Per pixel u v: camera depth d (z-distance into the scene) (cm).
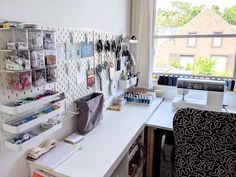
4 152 114
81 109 159
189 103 219
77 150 140
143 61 260
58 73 143
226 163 140
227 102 237
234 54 244
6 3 105
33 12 120
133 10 255
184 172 151
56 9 136
